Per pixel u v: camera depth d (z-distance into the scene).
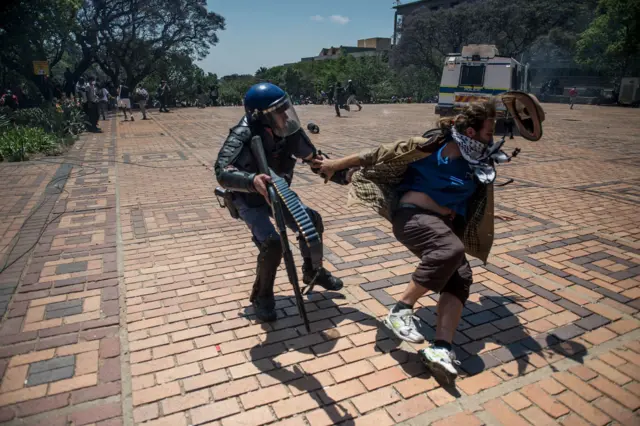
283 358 2.96
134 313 3.47
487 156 2.78
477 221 2.98
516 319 3.41
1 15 20.00
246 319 3.40
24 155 9.67
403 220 2.85
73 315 3.43
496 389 2.69
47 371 2.81
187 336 3.18
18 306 3.54
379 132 14.72
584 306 3.60
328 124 17.50
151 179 7.79
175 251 4.62
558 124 18.84
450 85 16.34
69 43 27.14
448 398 2.61
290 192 2.64
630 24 34.41
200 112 26.39
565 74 46.31
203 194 6.76
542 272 4.18
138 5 29.70
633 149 11.47
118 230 5.21
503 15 46.06
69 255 4.50
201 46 34.66
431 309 3.54
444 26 49.12
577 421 2.45
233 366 2.88
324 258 4.48
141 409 2.52
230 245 4.78
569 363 2.92
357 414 2.50
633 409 2.54
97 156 10.24
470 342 3.14
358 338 3.18
